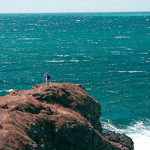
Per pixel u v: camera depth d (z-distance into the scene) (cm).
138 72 8900
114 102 6112
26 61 10400
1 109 2209
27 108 2362
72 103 2952
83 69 9262
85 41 16588
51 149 2109
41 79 8050
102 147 2659
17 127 1947
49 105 2688
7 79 7950
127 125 4919
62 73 8706
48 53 12200
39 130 2120
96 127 3189
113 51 12825
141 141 4172
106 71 9012
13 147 1698
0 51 12531
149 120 5150
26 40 16988
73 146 2306
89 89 7094
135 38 18025
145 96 6519
